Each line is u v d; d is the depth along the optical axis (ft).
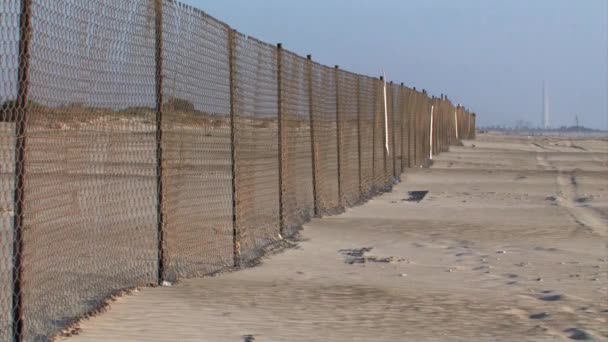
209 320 29.22
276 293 34.40
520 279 39.65
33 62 23.39
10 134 23.93
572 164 147.74
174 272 36.42
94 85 27.32
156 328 27.81
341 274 40.11
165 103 33.30
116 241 36.42
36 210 25.62
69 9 25.31
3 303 27.45
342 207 65.62
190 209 48.98
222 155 42.47
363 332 28.43
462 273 41.14
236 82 41.42
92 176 29.66
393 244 50.34
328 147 63.98
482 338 27.94
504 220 62.80
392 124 93.45
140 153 32.58
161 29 32.35
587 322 30.50
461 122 258.57
